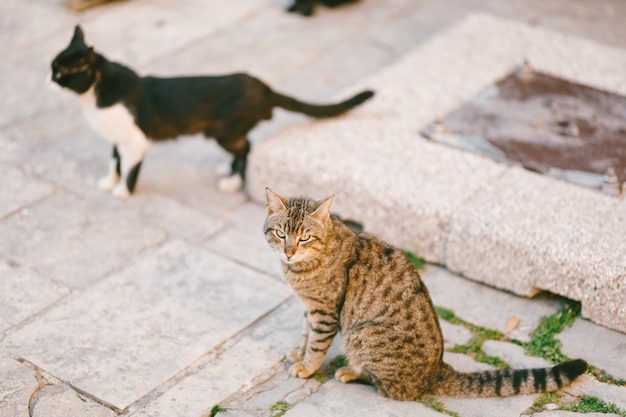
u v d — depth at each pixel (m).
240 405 2.13
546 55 2.99
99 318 2.32
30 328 2.29
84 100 2.55
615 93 2.81
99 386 2.16
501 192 2.48
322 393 2.15
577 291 2.29
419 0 3.62
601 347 2.25
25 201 2.65
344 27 3.43
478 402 2.12
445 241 2.43
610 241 2.32
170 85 2.60
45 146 2.85
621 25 3.41
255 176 2.65
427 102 2.80
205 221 2.62
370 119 2.74
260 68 3.20
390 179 2.52
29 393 2.14
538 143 2.62
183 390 2.16
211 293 2.39
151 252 2.51
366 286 2.10
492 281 2.40
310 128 2.71
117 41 3.32
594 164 2.55
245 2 3.61
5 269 2.44
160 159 2.84
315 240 2.08
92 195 2.68
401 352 2.07
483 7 3.57
